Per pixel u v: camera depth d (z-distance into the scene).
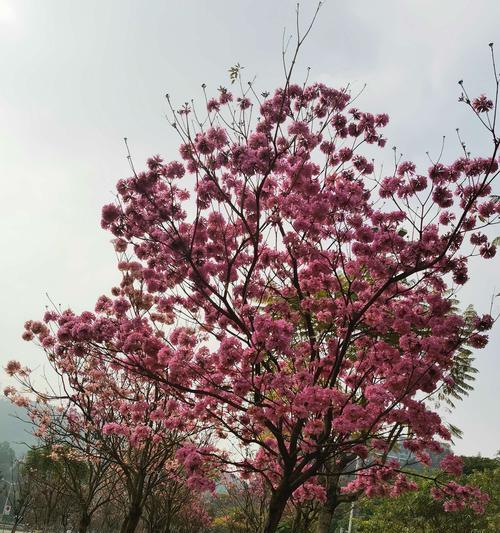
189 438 9.86
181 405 7.97
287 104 7.05
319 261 7.14
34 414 11.79
